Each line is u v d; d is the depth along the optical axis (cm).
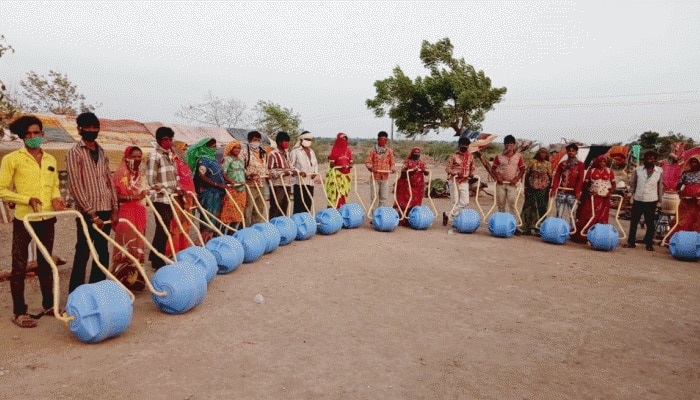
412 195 1142
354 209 1083
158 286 525
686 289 676
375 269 746
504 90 1909
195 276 540
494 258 842
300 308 563
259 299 580
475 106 1838
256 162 901
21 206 479
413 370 414
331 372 406
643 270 782
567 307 590
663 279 728
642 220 1255
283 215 956
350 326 511
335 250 866
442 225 1177
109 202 528
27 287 612
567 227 978
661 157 2739
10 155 475
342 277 696
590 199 989
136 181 597
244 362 420
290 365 417
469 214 1064
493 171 1095
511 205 1084
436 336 491
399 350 454
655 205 944
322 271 726
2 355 419
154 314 532
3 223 1057
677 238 858
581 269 780
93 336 439
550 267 788
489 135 1750
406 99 1916
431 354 448
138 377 388
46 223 499
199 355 432
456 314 556
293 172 985
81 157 504
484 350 460
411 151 1140
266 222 844
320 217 998
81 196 502
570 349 466
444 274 728
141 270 521
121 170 591
